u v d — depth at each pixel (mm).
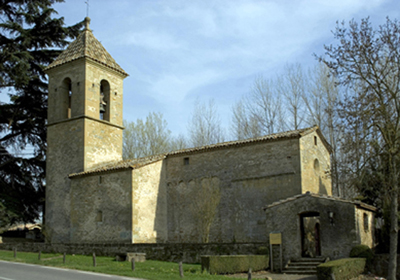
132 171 27109
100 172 28594
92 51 33250
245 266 19484
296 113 37812
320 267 16484
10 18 35562
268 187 25562
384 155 20188
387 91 19438
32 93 36094
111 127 33312
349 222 19938
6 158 35375
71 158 31266
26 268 18438
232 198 26688
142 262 21516
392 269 17594
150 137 47188
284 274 19750
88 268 18375
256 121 40375
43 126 36406
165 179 29750
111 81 33938
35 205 36188
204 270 18062
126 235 26484
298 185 24594
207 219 25969
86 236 28547
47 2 35781
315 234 24938
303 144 25625
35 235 38781
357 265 18234
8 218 32094
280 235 21109
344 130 20562
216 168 27812
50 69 33906
